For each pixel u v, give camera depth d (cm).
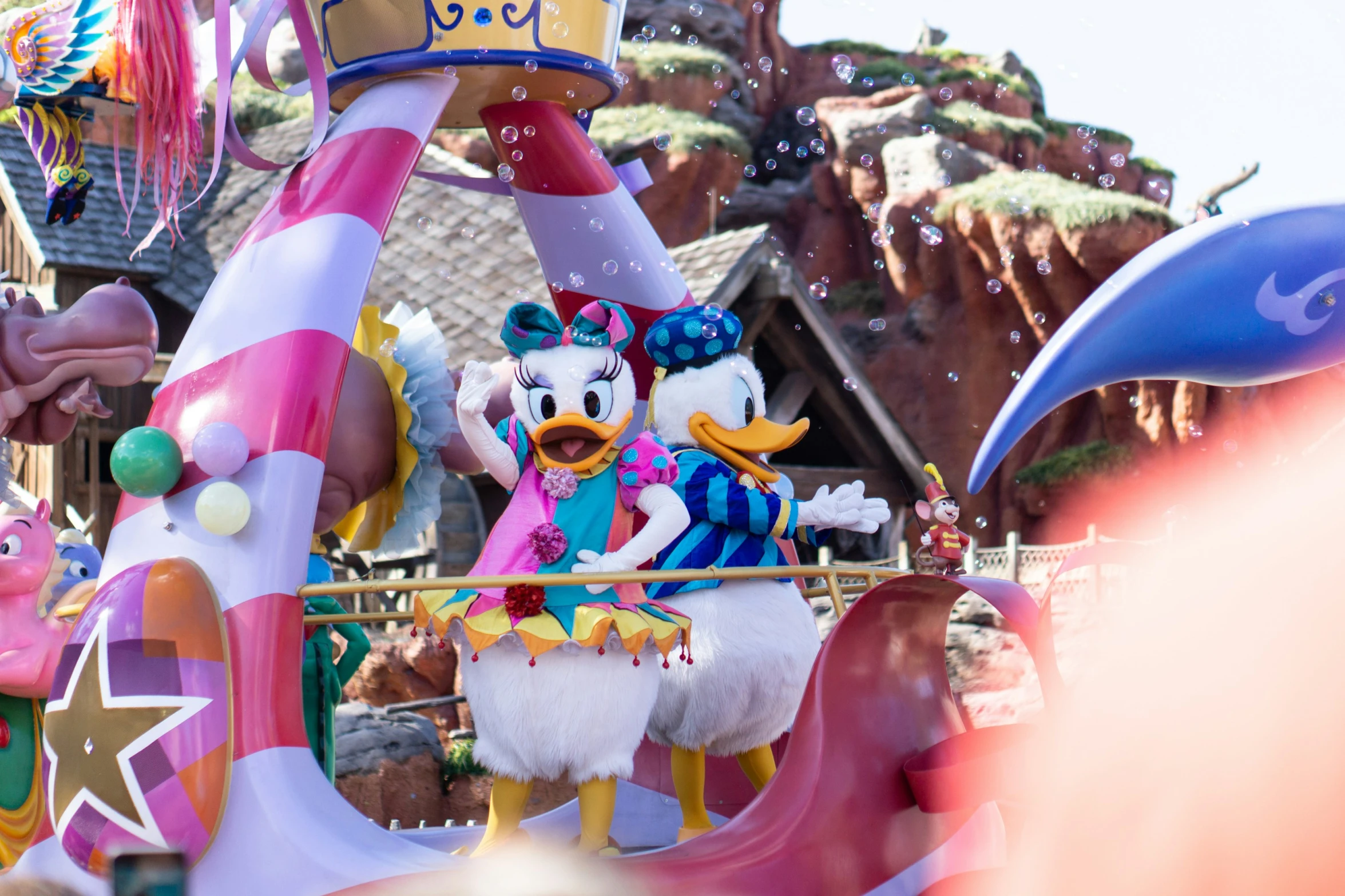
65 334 911
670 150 5703
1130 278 661
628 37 6462
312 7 888
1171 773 363
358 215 789
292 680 693
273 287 758
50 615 975
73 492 2969
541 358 827
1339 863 330
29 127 920
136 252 821
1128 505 4950
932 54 6881
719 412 909
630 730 777
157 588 684
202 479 711
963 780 682
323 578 954
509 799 788
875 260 5994
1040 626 670
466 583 705
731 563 873
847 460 4094
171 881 652
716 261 3362
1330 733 332
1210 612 357
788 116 6531
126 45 814
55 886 692
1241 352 670
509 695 758
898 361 5647
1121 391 5106
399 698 2330
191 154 830
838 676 729
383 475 943
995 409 5434
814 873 680
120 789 664
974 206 5309
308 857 641
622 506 812
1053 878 394
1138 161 6122
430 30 878
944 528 909
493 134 1052
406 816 1627
